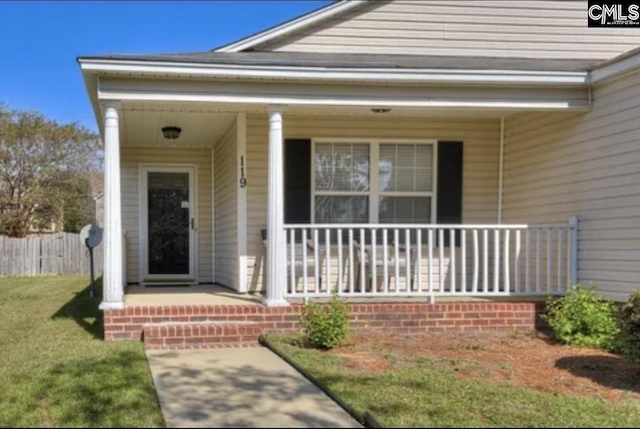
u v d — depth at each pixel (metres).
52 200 22.56
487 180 9.03
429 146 8.92
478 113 8.39
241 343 6.55
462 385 4.73
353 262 8.51
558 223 7.78
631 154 6.52
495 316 7.24
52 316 8.73
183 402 4.29
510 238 8.80
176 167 11.02
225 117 8.28
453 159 8.90
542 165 8.12
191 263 11.05
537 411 4.13
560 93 7.21
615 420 3.97
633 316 5.19
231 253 9.18
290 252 7.96
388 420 3.79
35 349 6.06
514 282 8.37
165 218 11.02
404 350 6.09
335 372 5.06
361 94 7.02
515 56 9.23
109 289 6.64
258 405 4.22
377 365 5.39
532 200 8.34
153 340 6.32
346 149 8.73
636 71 6.45
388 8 9.03
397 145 8.84
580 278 7.30
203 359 5.73
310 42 8.90
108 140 6.56
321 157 8.70
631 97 6.53
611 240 6.79
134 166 10.89
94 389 4.56
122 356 5.68
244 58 6.94
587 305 6.53
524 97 7.23
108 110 6.55
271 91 6.86
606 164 6.91
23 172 21.95
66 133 22.67
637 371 5.34
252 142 8.41
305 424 3.82
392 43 9.03
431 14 9.09
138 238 10.89
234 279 8.91
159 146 10.95
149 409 4.10
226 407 4.17
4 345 6.39
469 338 6.76
